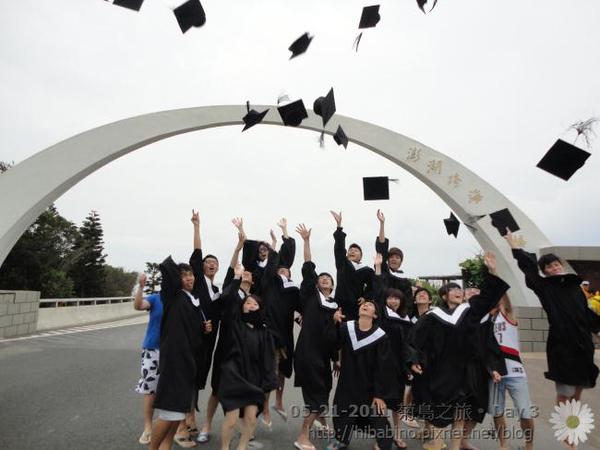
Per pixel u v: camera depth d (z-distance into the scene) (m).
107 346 11.14
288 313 5.59
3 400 5.75
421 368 4.39
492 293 4.08
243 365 4.16
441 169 13.55
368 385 4.34
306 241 5.18
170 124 13.43
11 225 11.79
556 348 4.02
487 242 12.90
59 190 12.54
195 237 4.95
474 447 4.41
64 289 29.77
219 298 4.76
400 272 6.12
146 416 4.34
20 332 13.16
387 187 6.88
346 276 5.95
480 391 4.17
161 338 3.96
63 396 6.00
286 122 5.80
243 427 3.98
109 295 50.69
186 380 3.80
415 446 4.55
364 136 13.88
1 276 25.86
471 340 4.18
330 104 5.04
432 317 4.38
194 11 4.63
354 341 4.43
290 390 7.15
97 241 44.69
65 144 12.73
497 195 13.30
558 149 4.84
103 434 4.50
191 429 4.76
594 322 4.03
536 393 6.44
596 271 11.39
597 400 5.89
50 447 4.11
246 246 6.06
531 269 4.24
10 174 12.25
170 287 4.07
